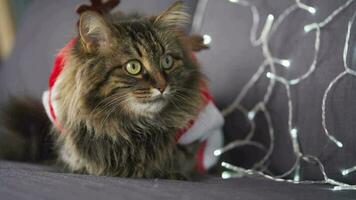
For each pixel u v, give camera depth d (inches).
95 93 28.9
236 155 33.6
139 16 32.6
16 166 32.4
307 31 30.6
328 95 29.0
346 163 28.2
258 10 33.4
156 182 27.1
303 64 30.4
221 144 33.6
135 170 30.1
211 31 35.5
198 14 36.9
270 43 32.2
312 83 29.8
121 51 28.7
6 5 59.0
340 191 26.3
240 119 33.4
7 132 37.5
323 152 29.1
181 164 31.2
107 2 31.7
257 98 32.6
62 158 31.9
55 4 44.3
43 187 24.4
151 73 28.6
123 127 29.8
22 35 45.7
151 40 29.4
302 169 30.2
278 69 31.6
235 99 33.6
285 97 31.1
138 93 28.4
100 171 30.1
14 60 45.0
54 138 33.4
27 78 42.9
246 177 31.1
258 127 32.5
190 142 32.1
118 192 23.5
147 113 29.6
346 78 28.5
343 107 28.3
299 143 30.2
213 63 34.8
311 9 30.6
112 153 30.1
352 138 27.9
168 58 29.9
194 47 32.3
